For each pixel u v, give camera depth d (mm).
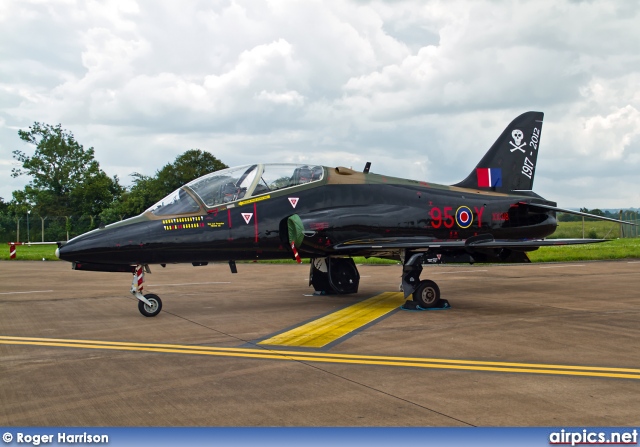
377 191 12000
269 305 11430
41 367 6406
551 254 25766
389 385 5547
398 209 11930
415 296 10648
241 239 10617
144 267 10586
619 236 43062
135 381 5781
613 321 9234
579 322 9148
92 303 11945
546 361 6520
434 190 12680
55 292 13938
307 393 5301
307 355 6926
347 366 6336
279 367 6316
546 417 4633
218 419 4625
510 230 13266
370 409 4828
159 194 57188
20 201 66938
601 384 5555
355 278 12750
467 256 11469
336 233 11164
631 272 18172
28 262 26625
